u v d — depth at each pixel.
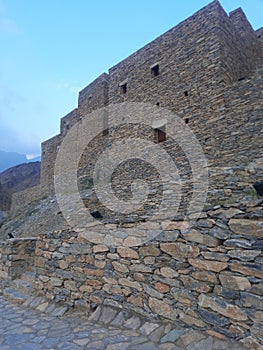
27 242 6.29
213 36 10.66
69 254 4.37
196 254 2.80
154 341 2.78
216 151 9.34
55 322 3.70
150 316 3.09
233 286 2.46
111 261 3.71
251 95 8.79
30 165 65.00
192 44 11.45
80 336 3.12
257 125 8.36
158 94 12.62
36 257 5.10
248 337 2.28
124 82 14.80
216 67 10.27
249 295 2.34
